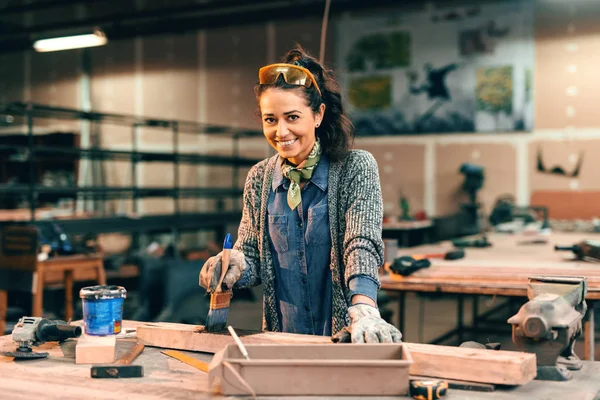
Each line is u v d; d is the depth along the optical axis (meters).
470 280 2.60
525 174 7.79
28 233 4.26
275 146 1.59
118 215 6.48
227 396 1.22
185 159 7.56
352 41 8.60
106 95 10.63
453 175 8.15
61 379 1.34
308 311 1.71
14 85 11.41
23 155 8.88
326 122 1.67
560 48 7.58
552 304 1.34
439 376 1.31
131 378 1.35
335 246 1.65
